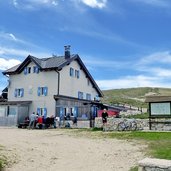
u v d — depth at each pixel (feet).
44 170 40.29
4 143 61.00
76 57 157.99
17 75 161.07
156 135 72.69
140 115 136.77
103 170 40.06
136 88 581.53
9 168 40.52
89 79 171.63
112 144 63.52
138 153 51.21
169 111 86.99
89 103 141.18
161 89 568.82
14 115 144.56
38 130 105.19
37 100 150.92
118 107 160.45
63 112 144.87
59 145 62.23
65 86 150.61
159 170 26.14
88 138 75.31
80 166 42.65
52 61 155.02
